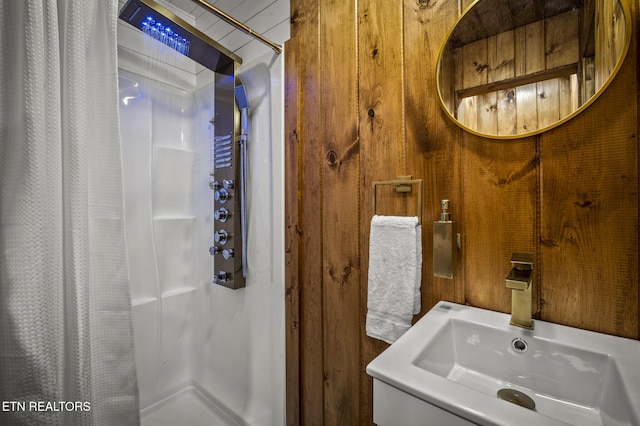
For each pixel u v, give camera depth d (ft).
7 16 1.96
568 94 2.19
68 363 2.15
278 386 4.20
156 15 3.74
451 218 2.76
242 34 4.62
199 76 4.96
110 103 2.51
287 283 4.04
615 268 2.06
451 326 2.42
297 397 3.92
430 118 2.86
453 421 1.44
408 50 2.99
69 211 2.19
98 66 2.45
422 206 2.92
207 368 5.04
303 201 3.92
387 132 3.14
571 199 2.22
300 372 3.94
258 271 4.47
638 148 1.96
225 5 4.87
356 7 3.37
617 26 2.03
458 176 2.72
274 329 4.24
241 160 4.53
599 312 2.12
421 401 1.55
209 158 4.85
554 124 2.24
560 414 1.86
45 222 2.00
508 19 2.44
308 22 3.82
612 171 2.06
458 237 2.73
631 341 1.96
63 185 2.19
